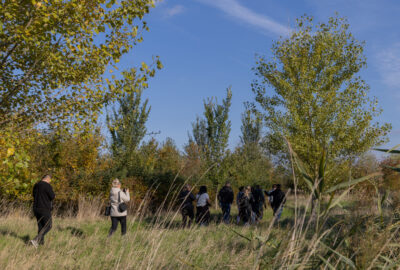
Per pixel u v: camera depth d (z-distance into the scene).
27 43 6.14
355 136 12.88
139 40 7.17
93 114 7.58
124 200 6.86
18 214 9.27
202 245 3.60
